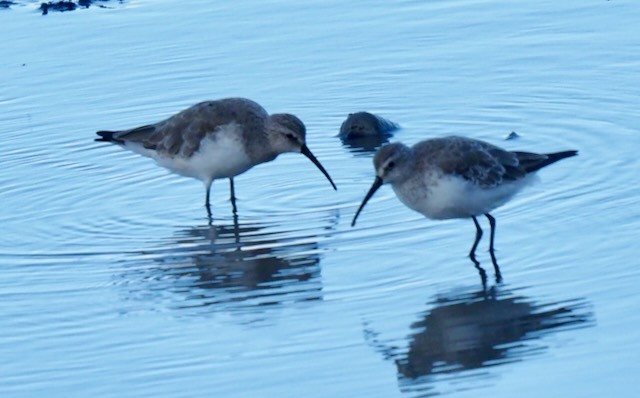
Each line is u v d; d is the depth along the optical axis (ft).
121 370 40.24
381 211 54.80
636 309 42.52
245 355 40.88
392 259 48.96
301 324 43.19
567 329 41.47
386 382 38.47
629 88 69.46
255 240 52.06
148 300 46.21
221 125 56.03
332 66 75.61
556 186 55.77
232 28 82.43
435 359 39.88
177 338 42.60
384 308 44.21
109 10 87.04
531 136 63.36
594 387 37.14
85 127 68.08
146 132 58.80
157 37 81.25
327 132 66.90
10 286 48.03
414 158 47.75
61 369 40.50
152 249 51.67
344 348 41.06
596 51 75.72
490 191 47.55
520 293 44.75
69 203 58.03
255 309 44.80
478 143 48.39
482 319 42.73
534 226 51.21
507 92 70.54
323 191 58.34
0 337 43.32
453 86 72.02
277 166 62.90
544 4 85.15
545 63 74.49
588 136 62.69
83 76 75.31
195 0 88.53
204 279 48.08
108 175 61.93
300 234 52.47
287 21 83.46
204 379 39.22
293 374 39.24
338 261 49.11
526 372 38.52
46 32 82.94
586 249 48.26
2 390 39.09
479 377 38.52
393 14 84.48
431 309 43.91
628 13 82.07
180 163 57.26
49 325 44.21
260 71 75.05
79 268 49.75
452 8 85.25
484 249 49.37
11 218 56.24
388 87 72.33
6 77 75.61
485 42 78.59
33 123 69.10
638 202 52.80
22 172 62.44
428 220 53.11
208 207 56.95
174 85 73.26
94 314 45.06
